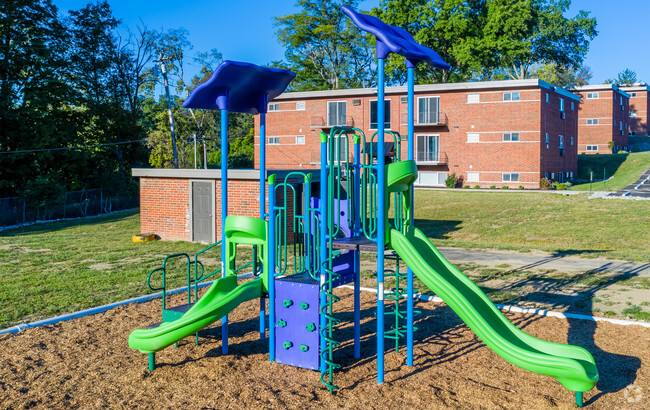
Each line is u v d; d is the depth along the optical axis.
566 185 40.88
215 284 6.30
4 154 36.31
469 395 5.66
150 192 19.91
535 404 5.44
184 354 7.08
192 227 19.11
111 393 5.81
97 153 43.75
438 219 25.80
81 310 9.13
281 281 6.57
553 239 19.52
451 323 8.42
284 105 48.03
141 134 48.88
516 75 61.31
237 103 7.47
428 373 6.32
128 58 49.47
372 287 11.14
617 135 66.19
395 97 44.50
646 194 33.00
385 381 6.09
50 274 12.41
